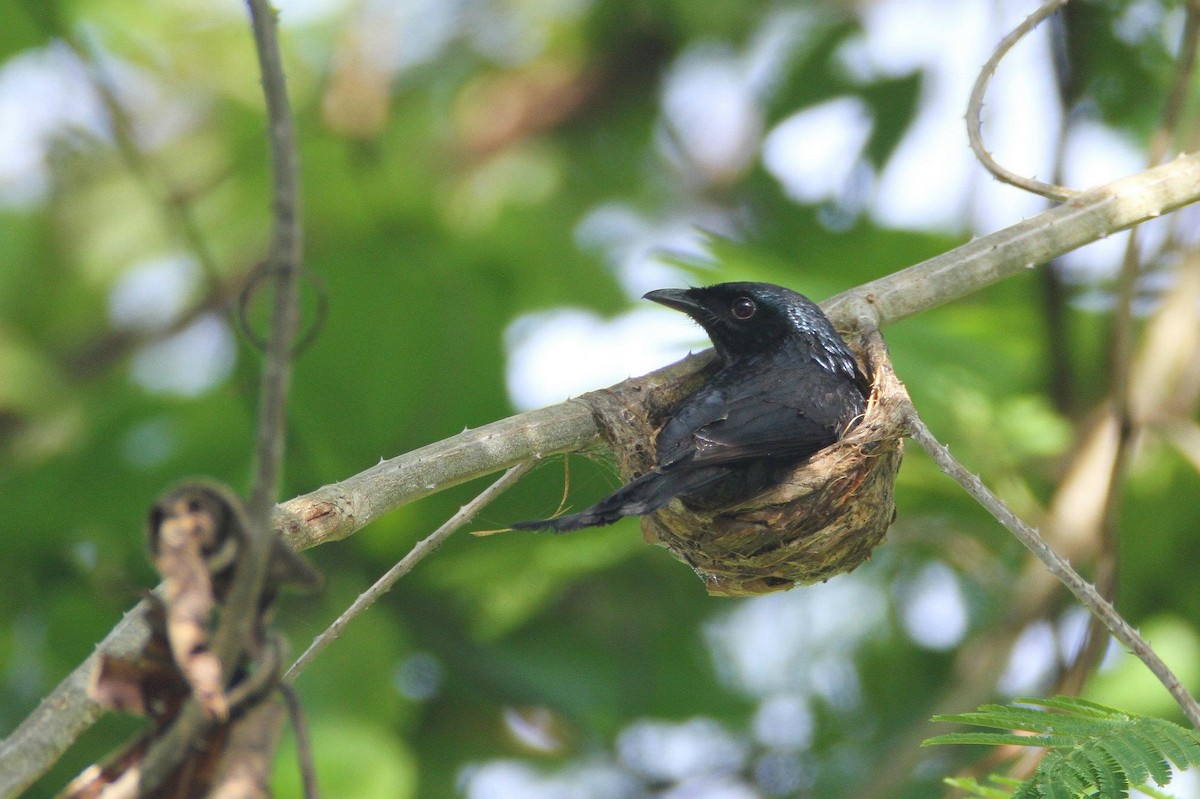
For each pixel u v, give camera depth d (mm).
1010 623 11008
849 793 11406
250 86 15938
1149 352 11172
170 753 3762
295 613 11445
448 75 16219
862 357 8422
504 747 12828
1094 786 5363
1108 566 9398
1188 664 11258
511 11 16578
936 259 8180
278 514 6168
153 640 3959
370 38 15273
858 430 7938
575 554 11680
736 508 7949
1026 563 11430
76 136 15422
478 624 11953
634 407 8023
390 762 10711
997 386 11828
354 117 15039
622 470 7742
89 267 15438
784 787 13078
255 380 12141
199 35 15922
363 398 12477
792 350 8734
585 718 12469
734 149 16484
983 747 11109
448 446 6891
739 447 7855
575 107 16328
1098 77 13039
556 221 15766
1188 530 11945
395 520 11891
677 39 16281
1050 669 11422
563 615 12977
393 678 11297
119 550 12734
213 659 3592
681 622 13055
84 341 15312
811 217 15148
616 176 16344
